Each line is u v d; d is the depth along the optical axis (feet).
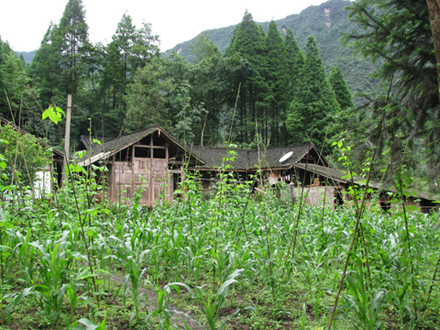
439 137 13.01
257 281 15.64
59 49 111.24
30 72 111.96
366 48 16.81
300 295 13.87
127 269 11.20
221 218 17.98
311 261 14.24
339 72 110.63
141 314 11.63
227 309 12.59
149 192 48.52
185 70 113.91
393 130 11.56
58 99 97.66
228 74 119.24
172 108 100.07
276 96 119.55
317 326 11.03
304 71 100.94
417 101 14.28
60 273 10.21
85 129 101.96
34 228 13.84
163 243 16.01
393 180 10.91
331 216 21.57
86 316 11.17
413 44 15.66
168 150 54.49
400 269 11.69
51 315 10.15
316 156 65.41
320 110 93.66
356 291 8.98
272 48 126.11
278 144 115.96
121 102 118.01
